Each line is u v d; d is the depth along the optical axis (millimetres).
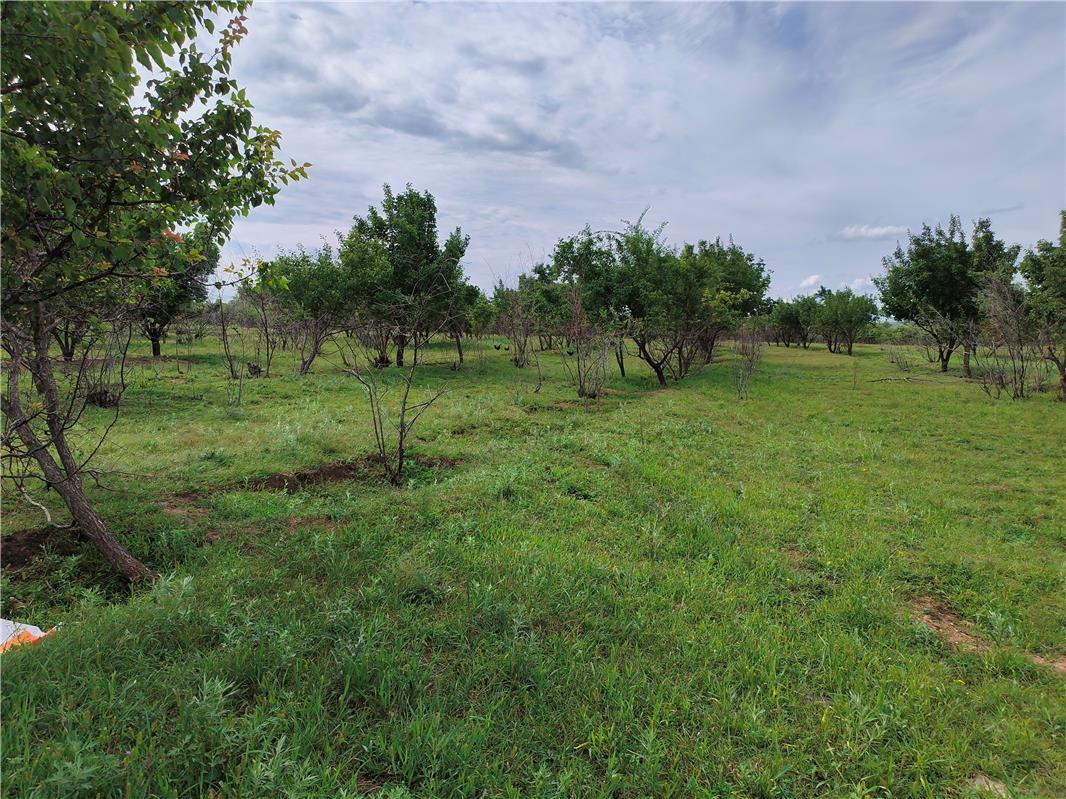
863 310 33500
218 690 2547
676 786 2570
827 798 2602
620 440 9883
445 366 21812
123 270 3770
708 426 11383
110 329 7879
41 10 2527
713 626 4039
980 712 3348
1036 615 4500
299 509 5895
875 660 3721
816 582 4938
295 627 3391
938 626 4422
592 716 2998
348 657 3088
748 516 6387
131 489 6086
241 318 21594
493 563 4688
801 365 26781
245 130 3822
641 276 19516
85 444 8016
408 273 19047
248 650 3062
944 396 15961
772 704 3232
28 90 2865
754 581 4910
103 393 10586
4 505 5391
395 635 3459
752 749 2863
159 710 2504
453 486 6793
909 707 3230
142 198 3619
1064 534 6113
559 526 5844
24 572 4219
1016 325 15523
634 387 17875
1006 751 2990
